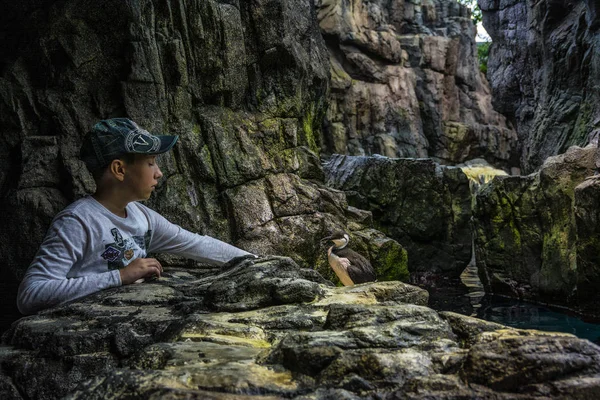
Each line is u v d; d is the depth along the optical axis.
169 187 5.51
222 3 6.30
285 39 6.66
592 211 6.09
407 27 19.39
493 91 17.34
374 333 1.80
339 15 17.02
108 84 5.61
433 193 9.88
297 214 6.14
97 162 3.11
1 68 5.47
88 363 2.21
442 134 18.80
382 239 7.05
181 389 1.44
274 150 6.44
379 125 17.48
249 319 2.25
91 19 5.48
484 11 17.02
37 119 5.35
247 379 1.51
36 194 5.12
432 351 1.72
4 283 5.08
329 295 2.57
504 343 1.52
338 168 10.39
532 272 7.55
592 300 6.33
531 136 14.91
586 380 1.42
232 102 6.34
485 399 1.40
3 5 5.41
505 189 7.99
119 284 2.97
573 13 13.51
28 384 2.21
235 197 5.86
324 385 1.53
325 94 8.45
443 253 9.84
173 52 5.82
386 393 1.49
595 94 12.39
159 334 2.30
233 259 3.28
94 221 3.06
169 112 5.83
